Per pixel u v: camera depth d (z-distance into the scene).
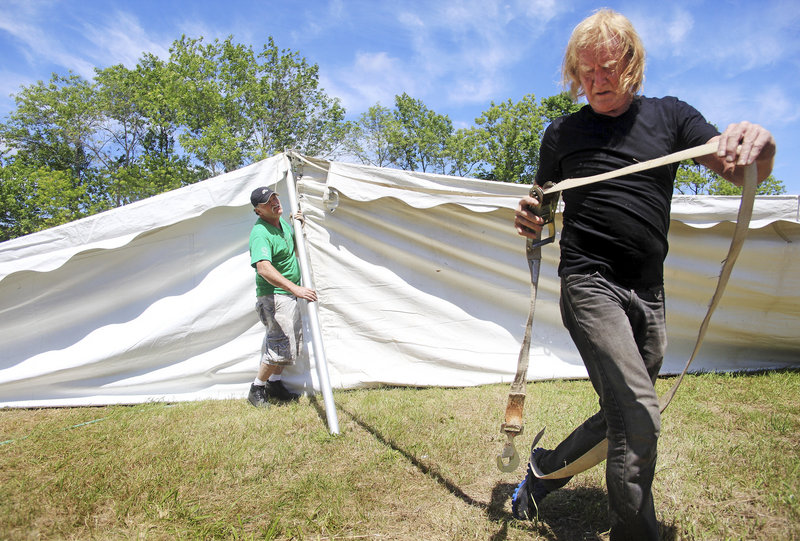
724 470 2.56
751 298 4.89
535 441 2.26
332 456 2.96
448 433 3.22
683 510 2.21
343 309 4.60
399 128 41.53
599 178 1.80
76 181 35.34
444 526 2.18
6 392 4.24
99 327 4.37
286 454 2.98
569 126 1.98
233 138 31.98
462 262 4.80
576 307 1.86
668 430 3.16
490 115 34.91
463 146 35.75
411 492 2.50
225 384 4.50
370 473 2.70
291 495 2.48
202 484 2.61
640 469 1.68
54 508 2.38
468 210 4.66
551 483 2.18
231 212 4.52
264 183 4.42
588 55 1.78
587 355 1.83
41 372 4.21
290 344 3.99
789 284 4.81
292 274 4.12
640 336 1.89
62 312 4.32
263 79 36.84
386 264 4.71
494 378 4.68
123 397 4.36
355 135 40.72
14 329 4.25
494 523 2.20
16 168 32.78
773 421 3.28
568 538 2.08
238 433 3.33
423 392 4.36
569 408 3.70
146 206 4.29
